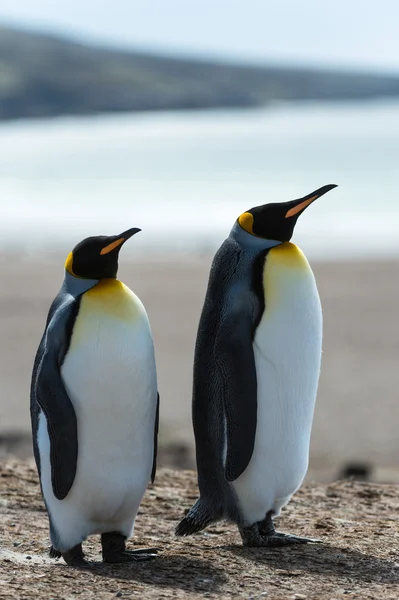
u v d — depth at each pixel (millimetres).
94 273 6027
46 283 31906
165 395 17953
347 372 19844
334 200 55125
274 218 6445
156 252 39594
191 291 30047
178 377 19406
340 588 5602
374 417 16391
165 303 28219
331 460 14000
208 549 6645
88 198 61906
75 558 6211
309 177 68938
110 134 154375
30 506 8047
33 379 6234
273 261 6340
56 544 6184
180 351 21938
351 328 24141
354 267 33938
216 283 6469
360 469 12797
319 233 43312
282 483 6516
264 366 6281
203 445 6543
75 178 75938
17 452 13492
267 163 81812
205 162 85500
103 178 74812
